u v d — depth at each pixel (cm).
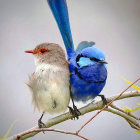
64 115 932
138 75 1334
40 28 1380
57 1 1049
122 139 1246
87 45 1119
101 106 927
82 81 946
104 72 961
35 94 955
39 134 1250
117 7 1430
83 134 1257
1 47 1335
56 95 934
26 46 1345
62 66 973
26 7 1405
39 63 1000
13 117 1247
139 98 1284
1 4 1393
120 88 1309
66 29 1048
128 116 901
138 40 1384
